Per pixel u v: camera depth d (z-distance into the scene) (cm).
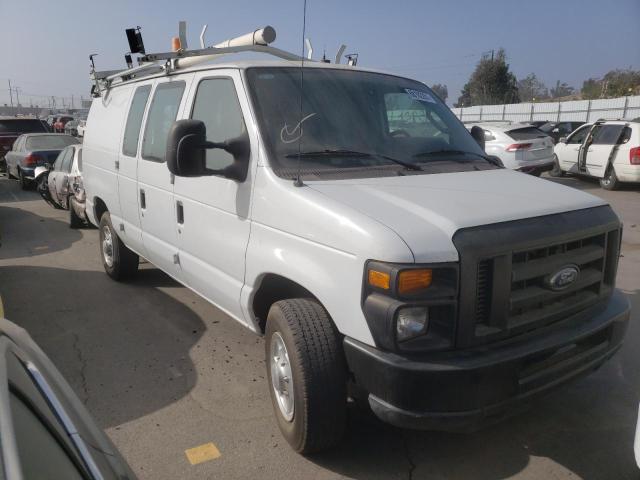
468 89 5825
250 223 348
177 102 447
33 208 1252
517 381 271
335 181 327
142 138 503
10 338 195
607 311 319
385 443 340
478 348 268
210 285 404
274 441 344
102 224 648
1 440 125
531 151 1497
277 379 331
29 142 1543
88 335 509
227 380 421
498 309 271
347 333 279
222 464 322
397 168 357
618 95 4750
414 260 254
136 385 415
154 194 477
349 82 405
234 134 370
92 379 425
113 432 355
